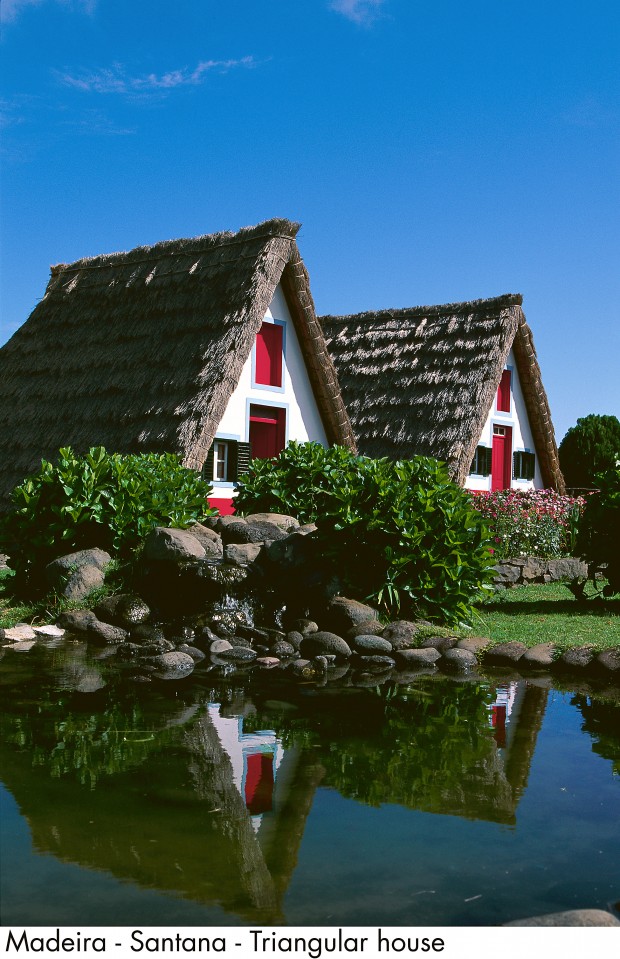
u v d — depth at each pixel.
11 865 3.34
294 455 12.03
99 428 16.75
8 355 20.62
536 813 4.02
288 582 9.62
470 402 20.28
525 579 13.18
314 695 6.55
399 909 3.06
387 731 5.47
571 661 7.59
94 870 3.32
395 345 23.25
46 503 10.79
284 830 3.77
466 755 4.95
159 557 9.49
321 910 3.03
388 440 20.84
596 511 10.48
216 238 18.66
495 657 7.94
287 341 18.64
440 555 9.14
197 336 16.92
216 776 4.50
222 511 17.20
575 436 28.64
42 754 4.82
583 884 3.28
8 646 8.32
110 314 19.42
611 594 10.68
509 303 21.97
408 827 3.82
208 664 7.79
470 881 3.29
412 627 8.58
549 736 5.38
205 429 15.14
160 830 3.73
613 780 4.52
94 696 6.30
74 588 9.73
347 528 9.23
